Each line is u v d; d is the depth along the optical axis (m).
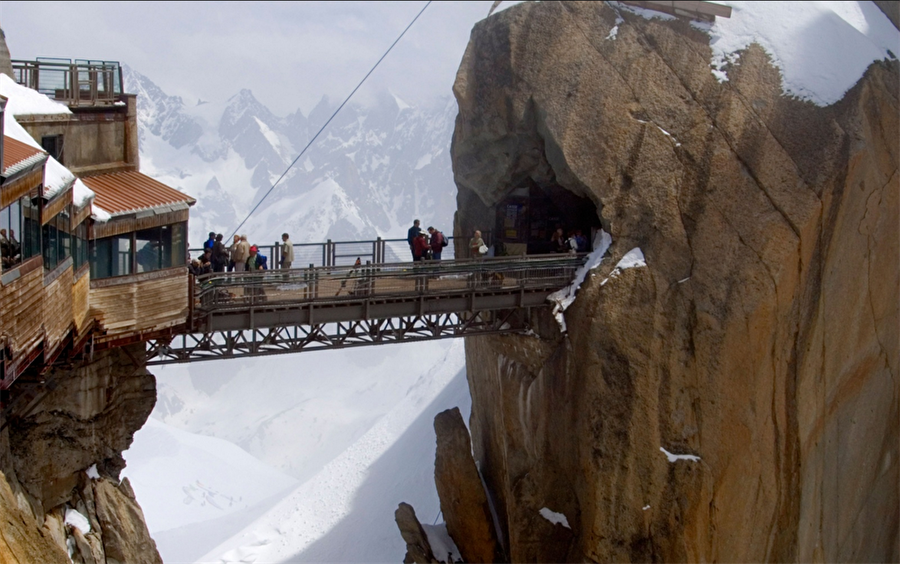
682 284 36.25
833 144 36.84
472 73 39.75
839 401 38.53
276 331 31.27
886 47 42.31
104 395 28.17
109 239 25.77
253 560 48.53
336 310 31.84
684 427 36.12
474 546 41.81
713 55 38.72
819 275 36.66
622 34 38.62
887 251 38.44
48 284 21.06
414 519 42.16
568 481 38.19
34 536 18.27
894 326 39.50
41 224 20.47
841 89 38.28
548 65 38.19
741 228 36.22
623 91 37.78
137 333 27.56
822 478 38.28
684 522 35.97
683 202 36.78
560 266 36.78
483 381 44.62
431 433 57.88
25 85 28.80
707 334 35.91
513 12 39.31
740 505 36.50
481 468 45.69
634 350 36.12
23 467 24.98
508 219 42.53
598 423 36.16
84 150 28.58
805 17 40.66
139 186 28.84
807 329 36.56
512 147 40.12
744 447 36.19
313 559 48.06
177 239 28.44
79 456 27.06
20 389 23.64
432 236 36.84
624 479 36.12
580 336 36.53
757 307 35.59
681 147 37.09
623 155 37.16
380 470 56.91
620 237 36.88
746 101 37.75
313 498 55.09
